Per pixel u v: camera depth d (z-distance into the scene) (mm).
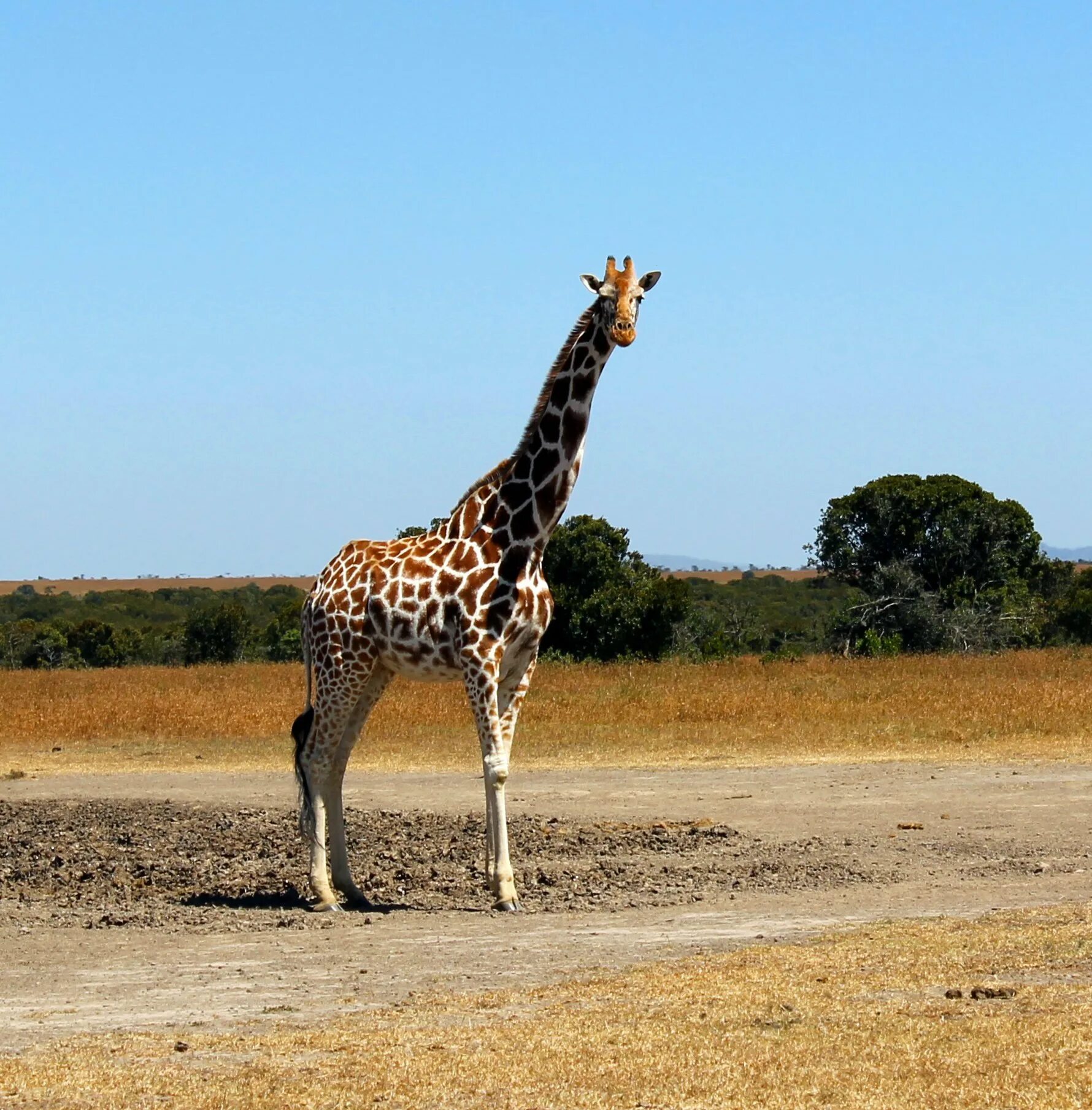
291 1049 8055
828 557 65688
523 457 13469
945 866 14391
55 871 15312
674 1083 7148
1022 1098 6711
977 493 65562
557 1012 8664
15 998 9672
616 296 13094
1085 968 9164
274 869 15312
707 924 11695
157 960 10898
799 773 22688
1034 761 23125
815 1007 8469
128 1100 7141
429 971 10195
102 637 69000
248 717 31469
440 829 17344
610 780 22328
